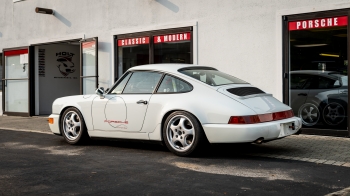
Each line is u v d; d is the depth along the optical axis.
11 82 15.56
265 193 4.37
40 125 11.68
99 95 7.29
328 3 8.31
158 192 4.45
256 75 9.41
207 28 10.20
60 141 8.32
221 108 6.01
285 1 8.89
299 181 4.87
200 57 10.34
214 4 10.05
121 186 4.70
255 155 6.48
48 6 14.20
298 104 8.88
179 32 10.77
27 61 14.91
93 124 7.41
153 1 11.28
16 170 5.58
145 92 6.86
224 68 9.93
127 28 11.93
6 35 15.77
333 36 8.33
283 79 9.01
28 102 14.84
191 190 4.51
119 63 12.25
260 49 9.33
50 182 4.91
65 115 7.82
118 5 12.14
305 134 8.69
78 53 16.31
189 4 10.53
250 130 5.83
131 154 6.71
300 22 8.76
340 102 8.31
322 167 5.62
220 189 4.54
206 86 6.36
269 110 6.12
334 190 4.49
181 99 6.36
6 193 4.46
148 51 11.50
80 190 4.55
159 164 5.88
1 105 16.05
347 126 8.21
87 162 6.09
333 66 8.36
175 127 6.37
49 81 15.42
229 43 9.82
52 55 15.49
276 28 9.03
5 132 10.16
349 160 6.06
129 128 6.93
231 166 5.70
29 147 7.60
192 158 6.27
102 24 12.59
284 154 6.55
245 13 9.53
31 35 14.80
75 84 16.25
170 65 7.04
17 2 15.27
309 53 8.66
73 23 13.41
